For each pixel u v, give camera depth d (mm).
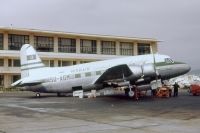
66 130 13742
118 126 14586
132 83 31094
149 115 18375
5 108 23531
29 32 63438
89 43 70562
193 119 16422
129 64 32250
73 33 66938
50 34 65688
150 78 30938
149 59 32500
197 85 35000
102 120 16641
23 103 27703
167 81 35250
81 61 68000
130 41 74125
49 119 17344
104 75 30172
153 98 30688
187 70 33500
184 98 30469
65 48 67750
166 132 12867
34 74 35156
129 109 21781
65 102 28031
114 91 38719
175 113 19031
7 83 60906
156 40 75812
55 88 34469
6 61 60344
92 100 29594
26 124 15586
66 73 34062
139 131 13180
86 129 13922
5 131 13641
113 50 73000
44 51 65438
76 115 18969
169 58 33031
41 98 33531
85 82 33562
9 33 62000
